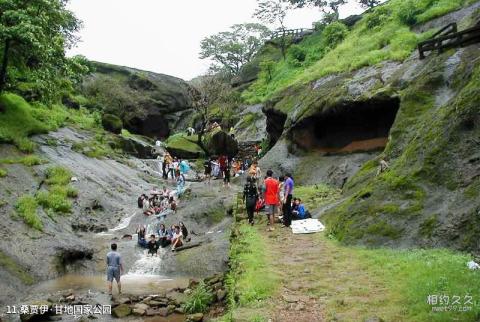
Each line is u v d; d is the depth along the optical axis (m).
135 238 19.88
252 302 7.75
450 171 11.04
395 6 30.22
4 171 19.94
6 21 21.91
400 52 22.11
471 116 11.26
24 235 16.94
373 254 10.10
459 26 19.78
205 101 46.41
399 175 12.20
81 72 28.59
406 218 10.95
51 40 24.38
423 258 9.02
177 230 19.00
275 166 24.59
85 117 35.12
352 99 20.89
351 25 43.69
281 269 9.56
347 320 6.68
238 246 12.13
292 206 15.02
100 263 17.55
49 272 15.87
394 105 19.58
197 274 16.23
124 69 53.31
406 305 6.93
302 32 56.62
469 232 9.42
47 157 24.08
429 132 12.38
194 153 38.78
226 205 20.75
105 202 22.89
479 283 7.10
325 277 8.91
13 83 26.66
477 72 12.29
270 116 29.91
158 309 12.33
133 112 46.97
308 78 28.34
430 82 16.45
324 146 23.38
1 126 23.38
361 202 12.53
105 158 29.23
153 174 31.56
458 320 6.06
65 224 19.55
